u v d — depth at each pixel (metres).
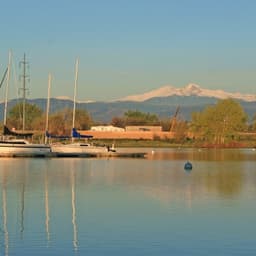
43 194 69.25
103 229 46.84
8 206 58.94
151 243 42.06
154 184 83.25
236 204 61.12
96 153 166.25
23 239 43.16
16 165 125.38
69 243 41.91
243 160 154.00
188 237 44.06
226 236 44.44
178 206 59.53
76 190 74.12
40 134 187.12
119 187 78.56
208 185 81.75
